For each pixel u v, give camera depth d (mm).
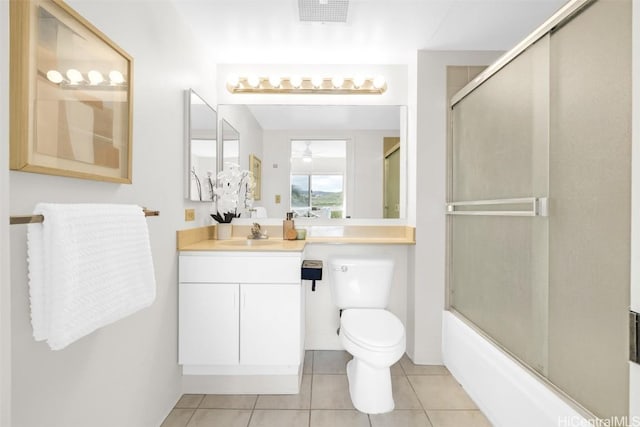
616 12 1075
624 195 1047
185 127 2039
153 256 1658
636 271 834
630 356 846
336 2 1867
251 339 1972
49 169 960
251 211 2719
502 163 1779
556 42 1360
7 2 608
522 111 1601
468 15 2000
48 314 866
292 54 2510
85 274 938
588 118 1188
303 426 1725
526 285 1566
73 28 1062
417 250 2430
